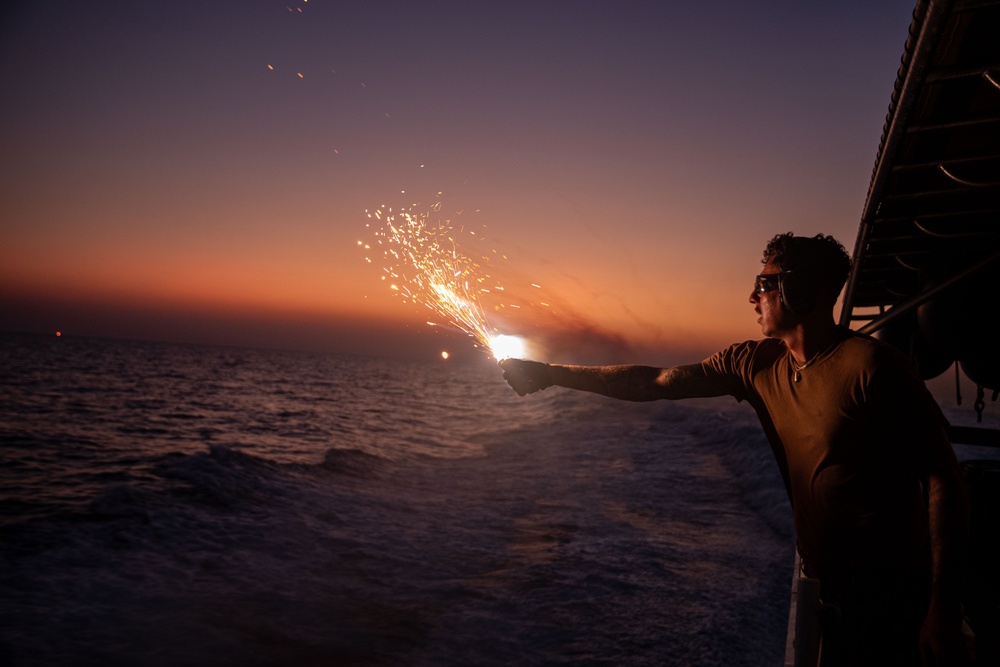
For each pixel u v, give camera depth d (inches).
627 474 547.2
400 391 1931.6
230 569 268.2
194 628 210.4
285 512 369.4
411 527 353.7
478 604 240.1
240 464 478.0
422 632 214.8
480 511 402.9
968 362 151.1
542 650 202.4
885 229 130.0
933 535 65.7
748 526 374.6
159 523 326.6
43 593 229.9
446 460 631.8
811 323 77.1
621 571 280.5
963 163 102.2
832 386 74.3
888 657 73.1
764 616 231.0
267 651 197.6
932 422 68.3
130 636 202.4
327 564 281.7
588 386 103.0
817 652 72.6
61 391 1187.3
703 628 218.4
